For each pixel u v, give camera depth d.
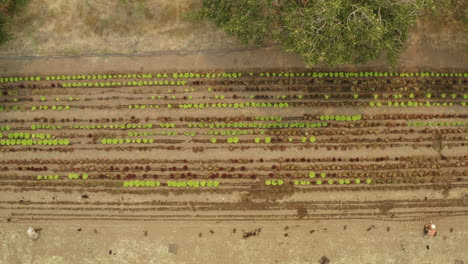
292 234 21.02
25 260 21.08
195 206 21.14
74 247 21.11
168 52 21.58
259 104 21.33
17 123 21.41
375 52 17.56
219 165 21.22
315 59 17.00
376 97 21.28
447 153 21.08
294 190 21.09
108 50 21.56
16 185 21.19
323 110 21.38
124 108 21.48
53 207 21.14
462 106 21.30
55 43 21.55
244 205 21.11
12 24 21.53
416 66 21.41
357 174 21.06
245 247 21.05
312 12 15.61
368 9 15.41
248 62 21.53
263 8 18.50
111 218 21.14
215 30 21.52
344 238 20.97
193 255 21.03
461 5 21.34
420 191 21.02
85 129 21.39
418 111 21.25
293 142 21.23
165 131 21.38
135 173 21.22
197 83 21.48
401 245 20.91
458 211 20.97
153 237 21.08
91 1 21.56
